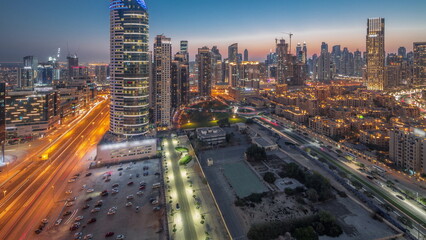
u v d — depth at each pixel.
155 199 158.50
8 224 135.25
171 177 189.50
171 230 130.25
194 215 142.75
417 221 135.62
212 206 151.25
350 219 134.50
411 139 189.62
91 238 125.12
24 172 197.38
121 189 171.75
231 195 161.12
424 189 167.62
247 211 143.00
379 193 164.12
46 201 157.38
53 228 132.50
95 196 163.38
